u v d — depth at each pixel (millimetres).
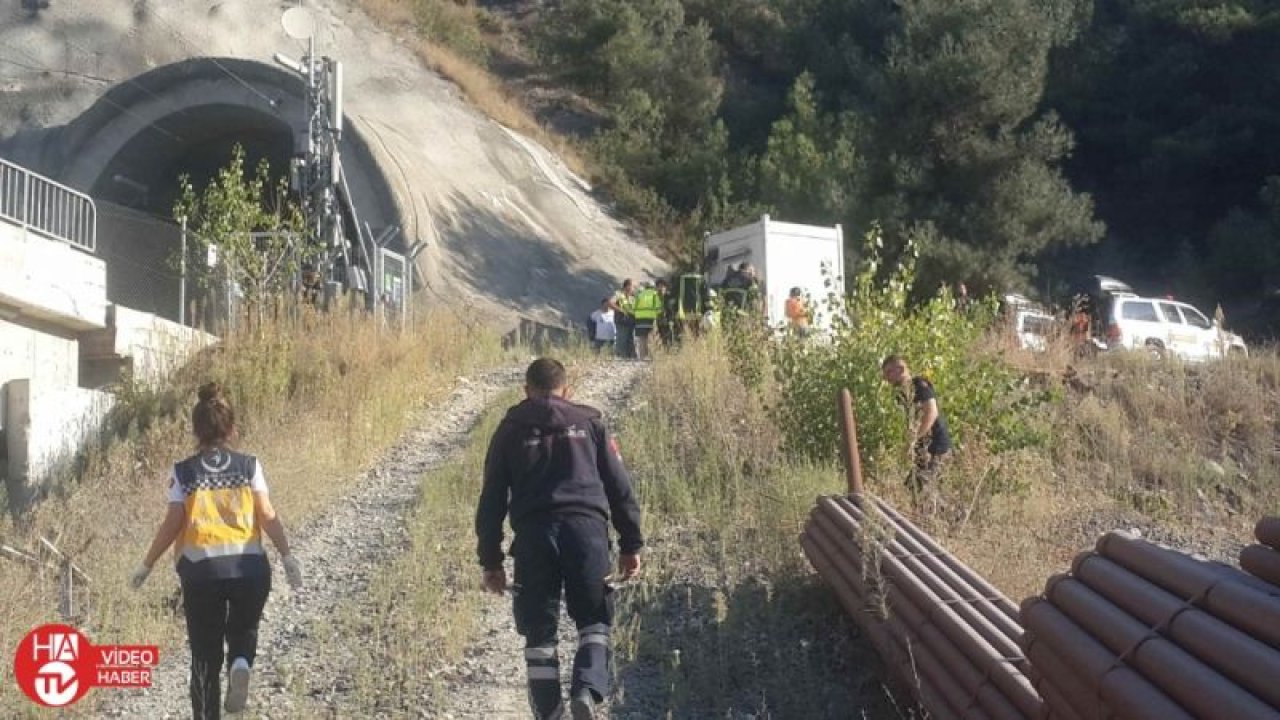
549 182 41906
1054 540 11820
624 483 6656
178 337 17594
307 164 25188
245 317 18078
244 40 43531
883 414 11898
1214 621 4578
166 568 10117
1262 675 4105
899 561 7805
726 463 12469
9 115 40062
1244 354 18172
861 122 40156
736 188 43688
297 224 20953
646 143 46781
